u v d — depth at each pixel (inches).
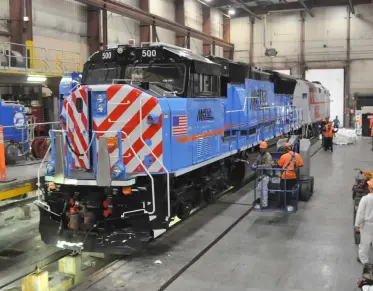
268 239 287.4
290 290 209.5
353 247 271.6
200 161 304.2
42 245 287.6
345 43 1327.5
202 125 306.7
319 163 638.5
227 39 1433.3
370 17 1291.8
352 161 655.8
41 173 323.6
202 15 1293.1
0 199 271.1
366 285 200.1
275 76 585.3
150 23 970.1
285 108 648.4
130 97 246.8
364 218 229.6
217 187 375.6
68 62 757.3
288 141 432.8
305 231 305.4
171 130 257.4
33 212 352.5
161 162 247.1
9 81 608.4
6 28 667.4
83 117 252.8
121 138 240.1
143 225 240.2
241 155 439.2
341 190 446.6
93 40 839.1
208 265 241.6
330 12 1327.5
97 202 241.0
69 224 238.7
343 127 1354.6
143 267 237.8
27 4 663.1
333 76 1353.3
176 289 211.2
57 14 756.6
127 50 287.1
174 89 281.4
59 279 225.9
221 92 357.7
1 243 289.7
